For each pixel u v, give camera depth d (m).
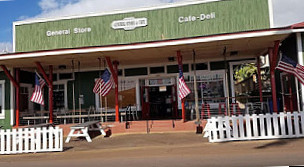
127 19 14.08
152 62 14.05
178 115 14.42
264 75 17.73
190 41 9.66
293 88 10.94
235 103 12.45
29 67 13.52
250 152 6.70
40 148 8.30
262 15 12.98
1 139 8.27
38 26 14.90
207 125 9.49
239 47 11.04
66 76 15.54
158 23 13.81
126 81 14.93
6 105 13.46
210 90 14.05
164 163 6.07
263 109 12.10
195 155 6.70
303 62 10.06
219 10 13.35
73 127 9.99
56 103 15.49
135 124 12.09
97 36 14.30
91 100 15.11
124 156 7.03
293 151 6.59
